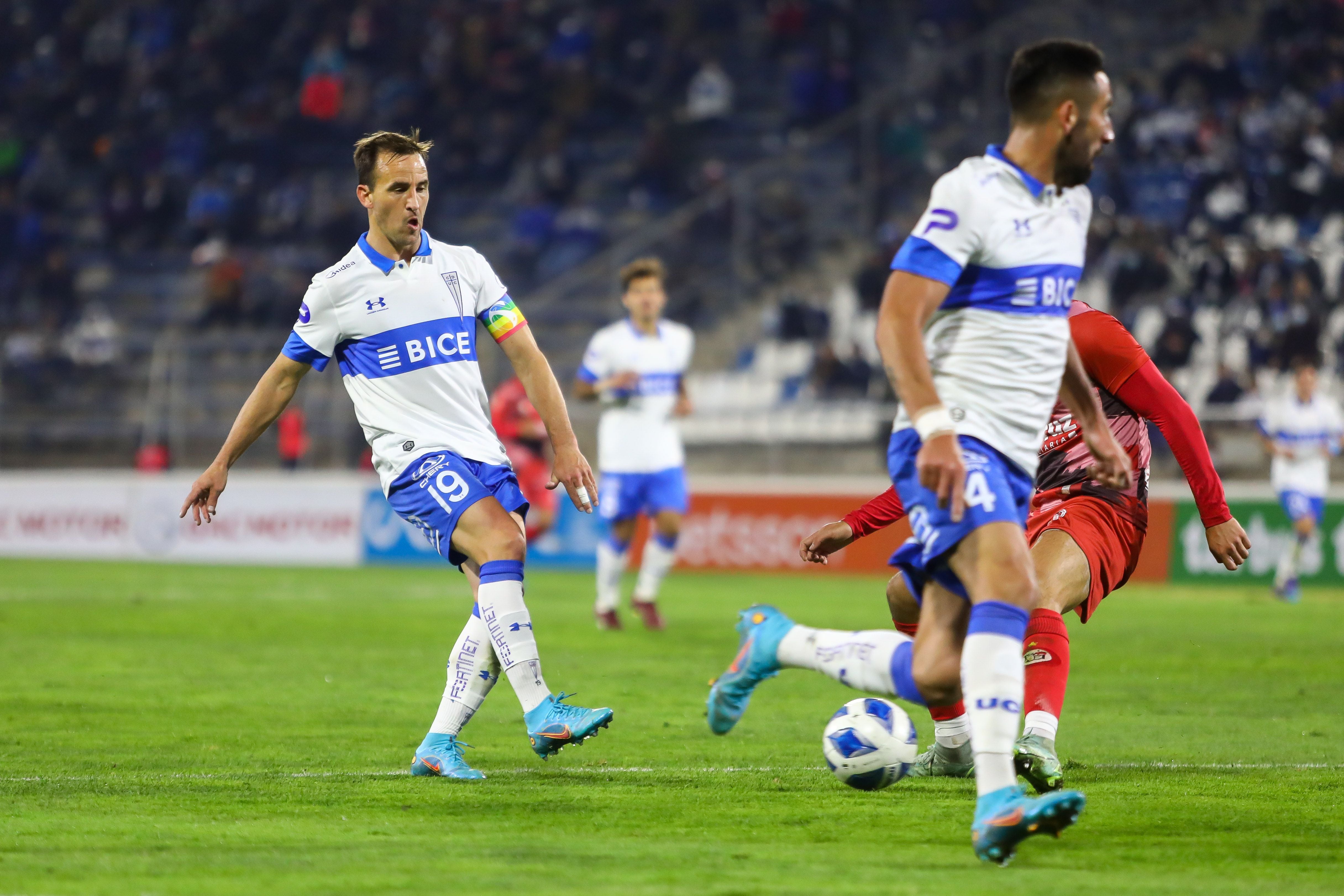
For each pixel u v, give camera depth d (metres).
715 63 92.88
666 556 39.03
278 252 86.94
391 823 14.34
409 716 22.64
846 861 12.66
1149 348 67.00
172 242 90.44
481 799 15.65
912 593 14.06
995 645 12.48
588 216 83.31
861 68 89.38
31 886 11.67
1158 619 42.56
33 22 102.31
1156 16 82.31
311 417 73.12
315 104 93.75
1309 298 65.06
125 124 96.62
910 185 78.50
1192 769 18.02
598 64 94.56
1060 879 11.98
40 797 15.69
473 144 90.69
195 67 97.56
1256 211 71.12
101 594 48.09
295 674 28.12
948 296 13.23
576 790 16.22
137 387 80.31
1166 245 69.44
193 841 13.41
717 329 76.12
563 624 40.22
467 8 97.69
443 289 17.11
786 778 17.11
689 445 68.25
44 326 82.94
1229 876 12.12
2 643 33.06
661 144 86.50
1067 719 22.91
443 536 16.91
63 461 75.81
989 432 13.09
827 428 66.38
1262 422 51.59
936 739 17.28
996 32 82.81
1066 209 13.34
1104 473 14.34
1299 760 18.91
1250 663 31.23
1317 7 77.88
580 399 39.75
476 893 11.46
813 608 44.69
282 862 12.55
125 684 26.42
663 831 14.00
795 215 77.12
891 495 17.44
